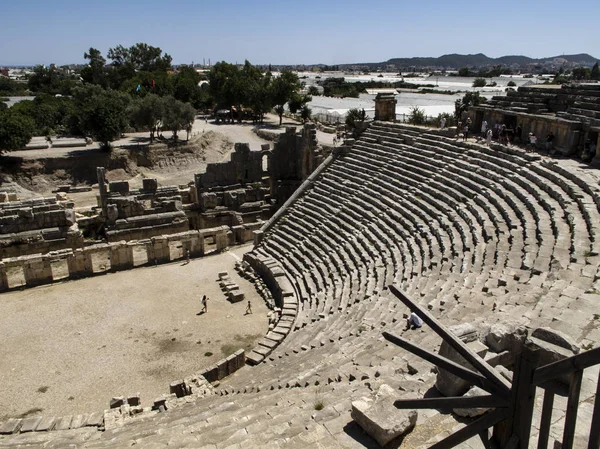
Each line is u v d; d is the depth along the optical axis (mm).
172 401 20375
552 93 39906
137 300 34219
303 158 52156
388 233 31688
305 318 27656
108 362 26641
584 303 14320
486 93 120750
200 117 114125
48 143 75812
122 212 45188
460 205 29625
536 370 5277
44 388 24312
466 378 6047
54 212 42375
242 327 30547
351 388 12758
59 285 36594
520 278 18328
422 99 108062
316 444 9523
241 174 51250
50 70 188875
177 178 72438
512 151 32938
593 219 21422
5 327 30172
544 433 5648
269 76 106250
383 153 42312
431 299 19547
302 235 38719
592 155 30344
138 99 89438
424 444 9125
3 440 16953
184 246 42156
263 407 13781
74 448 14281
